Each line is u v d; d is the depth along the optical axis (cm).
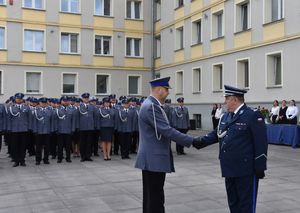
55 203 747
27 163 1276
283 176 977
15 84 2917
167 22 3114
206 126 2581
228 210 680
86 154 1316
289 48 1870
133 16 3356
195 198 763
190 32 2772
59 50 3066
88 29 3166
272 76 2022
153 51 3375
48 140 1257
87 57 3161
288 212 664
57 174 1057
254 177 516
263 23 2041
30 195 816
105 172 1079
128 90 3316
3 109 1217
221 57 2412
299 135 1574
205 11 2580
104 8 3244
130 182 931
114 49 3259
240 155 513
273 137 1694
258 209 682
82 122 1304
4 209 713
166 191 823
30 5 2983
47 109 1260
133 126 1390
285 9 1891
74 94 3123
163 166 532
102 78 3259
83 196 797
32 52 2973
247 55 2170
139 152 542
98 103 1386
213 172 1048
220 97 2438
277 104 1770
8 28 2895
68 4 3111
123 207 711
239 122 516
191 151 1542
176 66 2978
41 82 3006
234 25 2275
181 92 2958
